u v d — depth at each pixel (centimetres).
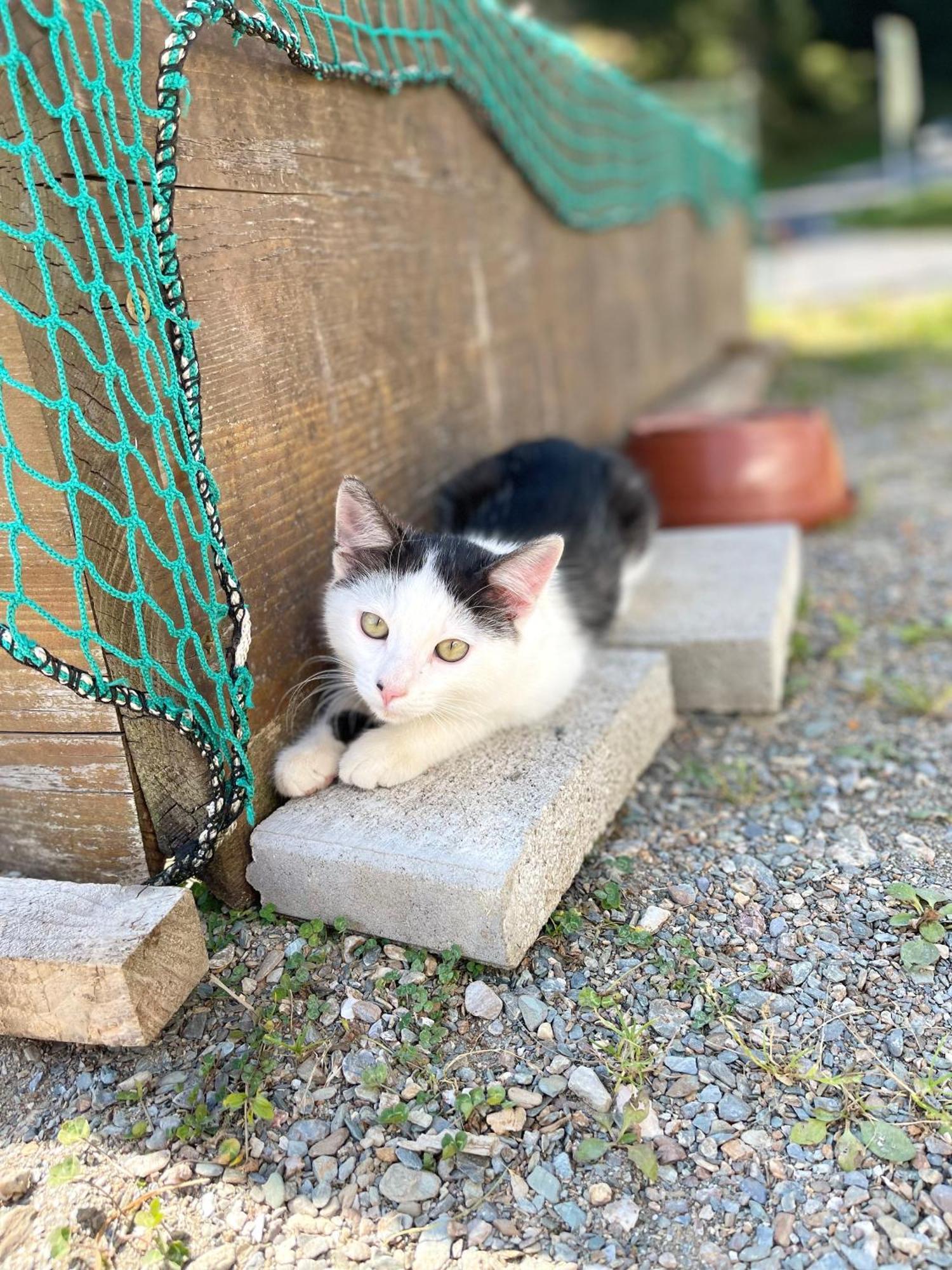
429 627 45
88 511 38
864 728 62
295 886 45
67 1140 37
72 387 36
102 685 39
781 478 87
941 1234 34
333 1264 34
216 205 42
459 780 48
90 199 35
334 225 51
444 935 43
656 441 88
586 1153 36
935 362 165
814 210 413
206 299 42
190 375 39
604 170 99
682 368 141
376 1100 39
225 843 45
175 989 39
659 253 125
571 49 88
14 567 37
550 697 52
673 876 49
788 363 176
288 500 48
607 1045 40
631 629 65
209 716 42
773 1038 40
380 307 57
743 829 53
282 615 48
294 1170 37
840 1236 34
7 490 37
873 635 74
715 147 158
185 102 39
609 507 67
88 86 34
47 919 39
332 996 42
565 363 91
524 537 59
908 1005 42
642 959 44
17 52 32
